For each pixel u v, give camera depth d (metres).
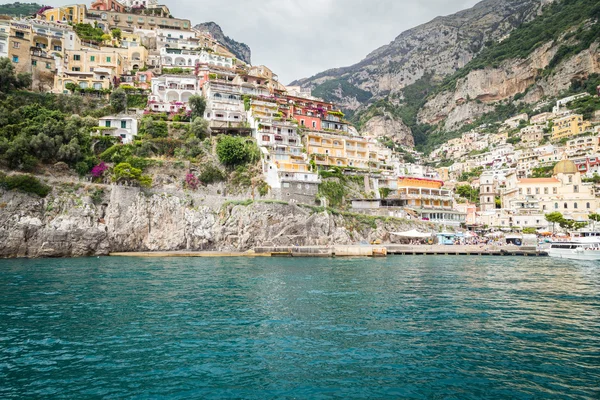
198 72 150.38
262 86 143.12
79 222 83.88
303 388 18.56
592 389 18.45
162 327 27.86
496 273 56.56
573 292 41.28
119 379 19.50
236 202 95.19
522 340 25.25
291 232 93.81
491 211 140.25
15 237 78.25
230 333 26.53
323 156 127.00
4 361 21.70
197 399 17.55
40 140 88.12
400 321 29.55
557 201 136.12
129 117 106.75
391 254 90.56
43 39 131.62
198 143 108.00
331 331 27.05
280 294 39.75
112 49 150.38
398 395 17.92
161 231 90.62
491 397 17.73
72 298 37.47
